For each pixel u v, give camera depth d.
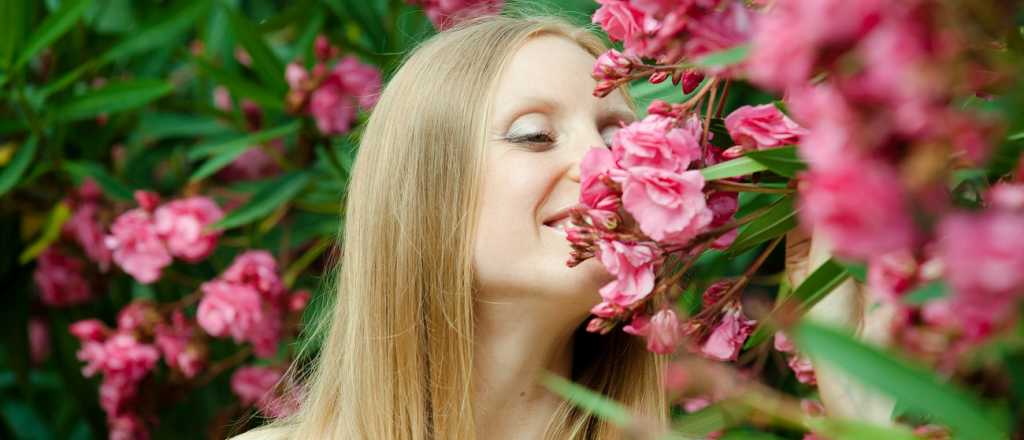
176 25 2.60
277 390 2.51
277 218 2.57
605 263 1.15
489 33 1.53
